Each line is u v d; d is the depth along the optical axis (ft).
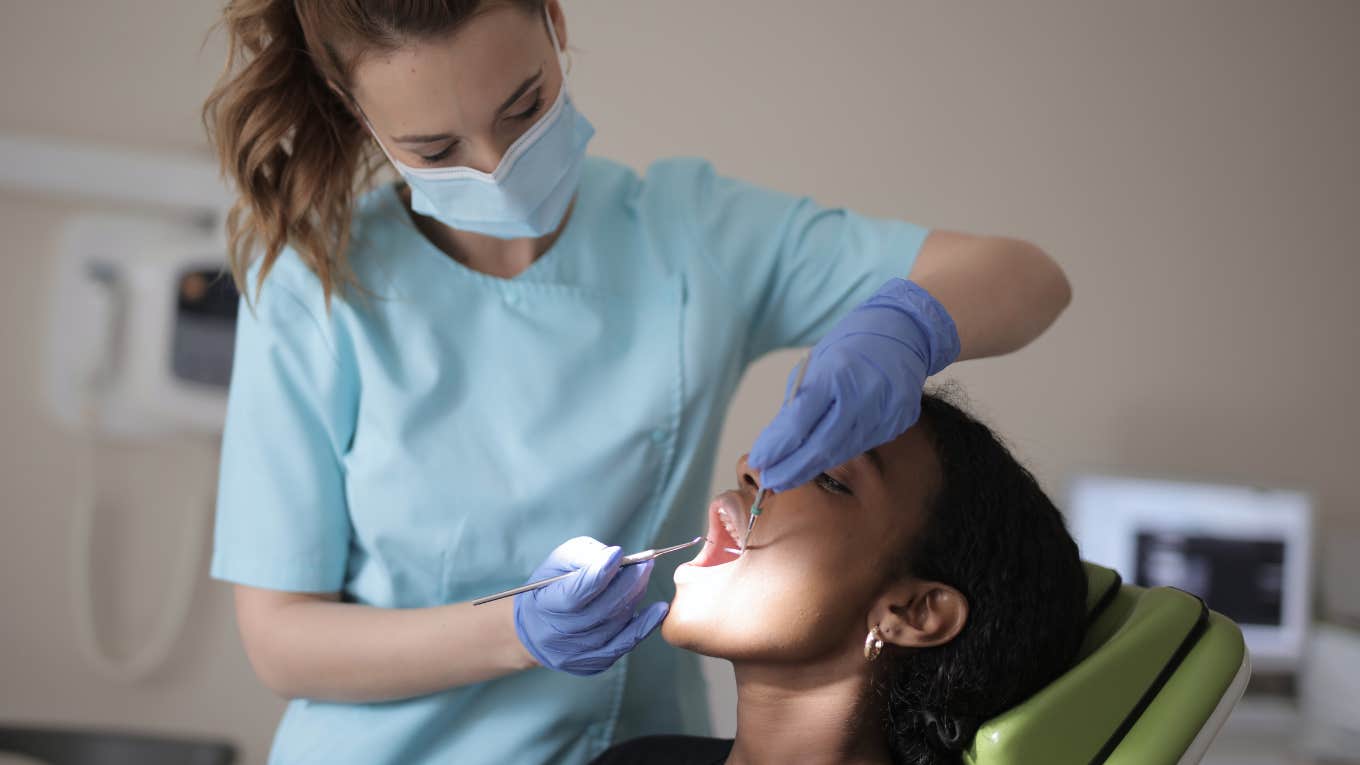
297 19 3.20
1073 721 2.87
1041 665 3.17
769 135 7.79
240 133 3.32
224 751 6.66
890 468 3.20
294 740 3.83
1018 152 8.09
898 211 7.97
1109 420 8.33
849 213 4.10
